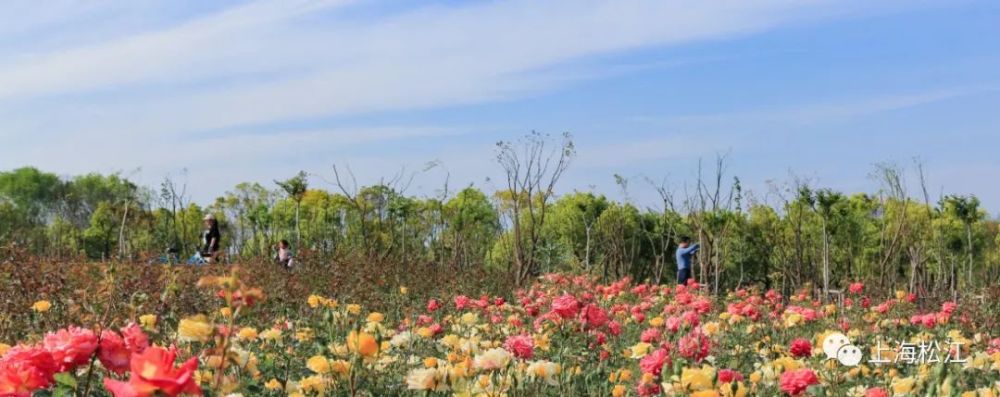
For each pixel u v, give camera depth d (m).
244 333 5.70
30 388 2.59
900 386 4.66
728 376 4.15
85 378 4.28
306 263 14.42
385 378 5.16
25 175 52.06
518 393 4.50
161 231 28.34
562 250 22.47
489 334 7.88
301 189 23.09
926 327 9.05
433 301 9.76
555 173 20.70
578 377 5.63
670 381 4.08
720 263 20.94
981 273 24.50
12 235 11.79
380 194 24.61
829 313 9.35
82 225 44.56
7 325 6.88
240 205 33.00
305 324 8.34
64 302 7.64
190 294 8.54
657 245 24.23
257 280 12.62
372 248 20.05
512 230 24.61
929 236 21.89
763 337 7.91
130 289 8.87
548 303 10.53
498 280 16.84
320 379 4.18
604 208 24.38
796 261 20.00
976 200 21.36
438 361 4.63
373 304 11.81
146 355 2.16
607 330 7.21
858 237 23.19
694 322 6.58
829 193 19.20
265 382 5.15
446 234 25.95
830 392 5.24
